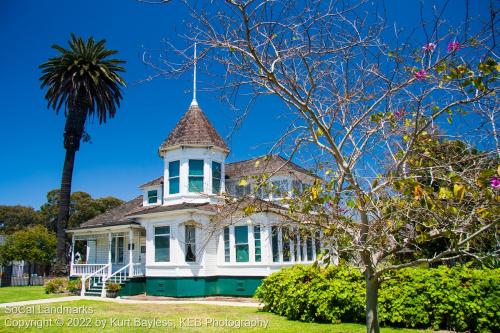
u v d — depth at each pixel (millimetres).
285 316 13008
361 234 5840
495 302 9680
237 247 21594
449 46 5234
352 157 6578
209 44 5895
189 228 21609
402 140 6387
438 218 5070
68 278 26609
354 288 11492
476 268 10844
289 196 6523
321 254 5980
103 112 32156
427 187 4980
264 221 20375
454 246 5125
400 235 5941
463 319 9891
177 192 23578
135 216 23141
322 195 5777
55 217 62625
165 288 21453
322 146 6254
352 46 6172
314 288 11984
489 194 4598
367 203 5645
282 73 6117
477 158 5375
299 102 6004
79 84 30062
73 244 27156
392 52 5898
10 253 34219
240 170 23391
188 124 24375
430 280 10531
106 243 28031
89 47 31438
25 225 69938
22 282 33656
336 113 6609
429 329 10203
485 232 5449
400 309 10547
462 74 5035
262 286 14477
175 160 23984
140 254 26328
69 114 31344
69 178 31516
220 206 7250
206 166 23516
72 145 31531
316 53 6012
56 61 30969
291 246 21203
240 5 5344
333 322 11352
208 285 21156
